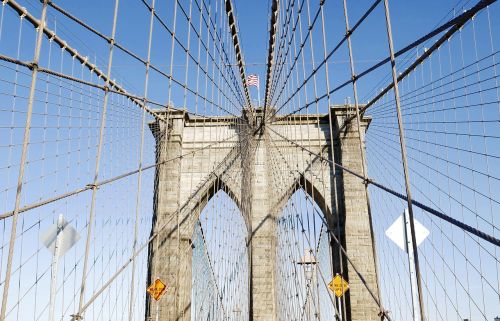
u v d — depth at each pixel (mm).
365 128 28797
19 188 6215
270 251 26562
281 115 28094
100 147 9023
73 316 7590
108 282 9031
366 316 25000
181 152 29125
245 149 28953
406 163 5773
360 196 27203
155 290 20953
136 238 10617
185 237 27719
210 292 32469
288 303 19906
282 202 27141
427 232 7043
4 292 5828
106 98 9398
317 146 29078
